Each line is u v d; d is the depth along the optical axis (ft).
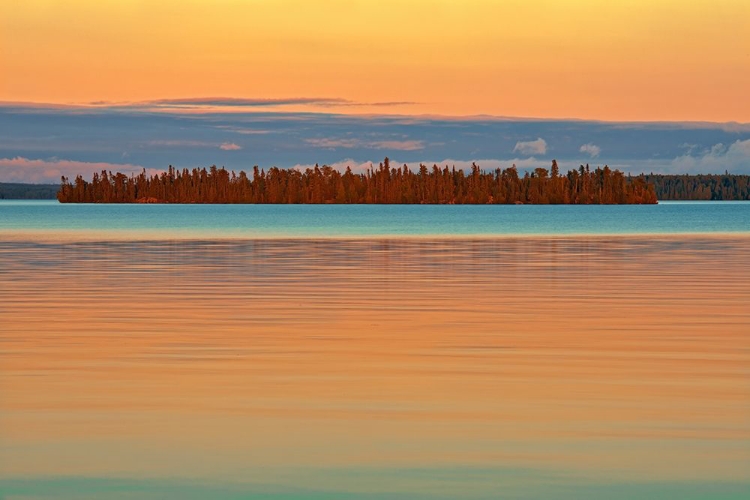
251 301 145.18
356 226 567.18
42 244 330.95
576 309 134.92
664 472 57.41
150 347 100.89
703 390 78.89
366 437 64.85
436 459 60.03
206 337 108.06
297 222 645.10
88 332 111.65
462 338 107.34
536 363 91.45
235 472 57.72
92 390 78.89
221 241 358.43
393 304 141.28
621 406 73.20
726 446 62.49
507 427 67.31
